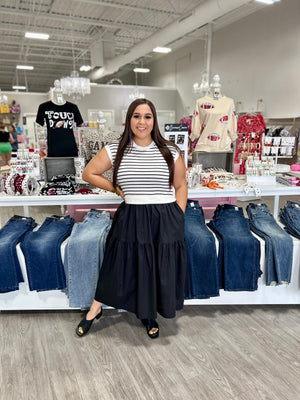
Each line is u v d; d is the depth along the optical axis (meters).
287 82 7.87
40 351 1.99
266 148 3.17
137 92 11.20
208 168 3.21
